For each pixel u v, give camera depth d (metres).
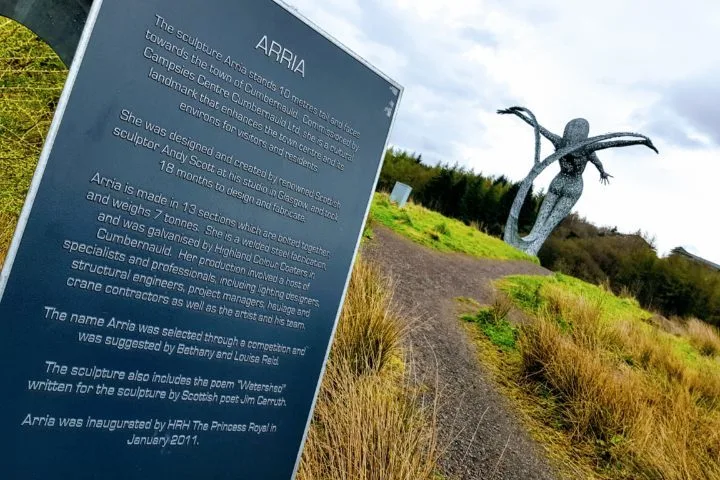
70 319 1.74
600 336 6.13
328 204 2.45
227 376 2.14
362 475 3.01
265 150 2.20
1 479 1.66
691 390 5.81
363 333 4.03
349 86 2.47
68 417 1.76
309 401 2.43
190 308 2.01
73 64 1.70
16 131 4.07
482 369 5.01
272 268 2.26
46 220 1.68
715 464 4.79
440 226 7.70
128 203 1.84
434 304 5.62
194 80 1.97
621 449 4.59
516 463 4.16
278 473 2.35
